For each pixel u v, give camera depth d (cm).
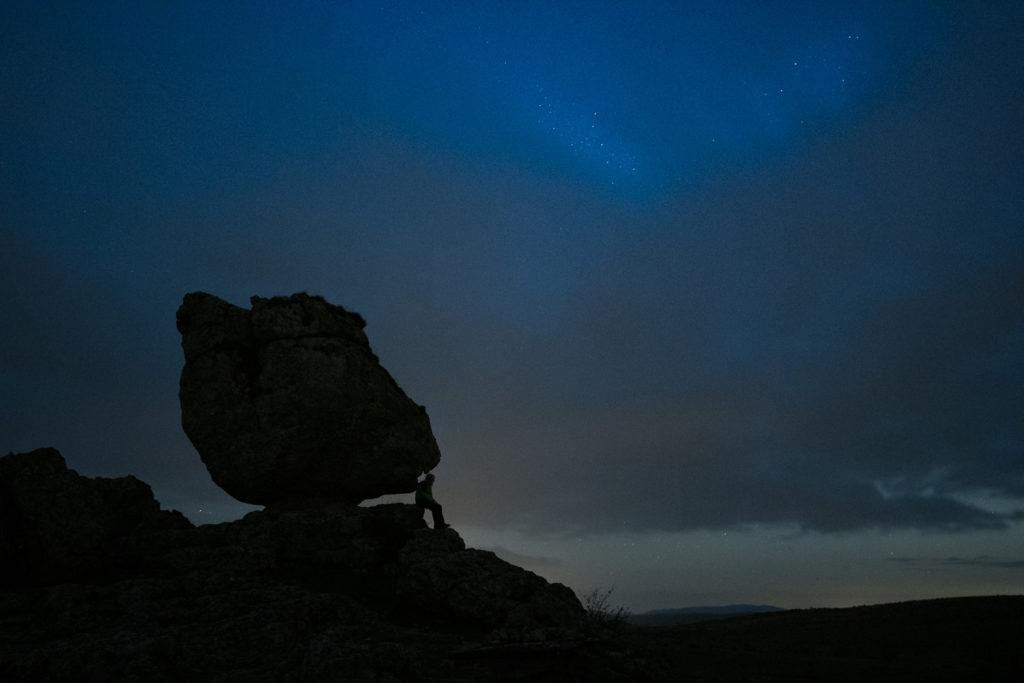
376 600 2022
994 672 2095
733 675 1917
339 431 2656
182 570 2050
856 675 2023
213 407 2639
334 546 2328
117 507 2425
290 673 1251
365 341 2914
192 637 1440
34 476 1972
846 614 4191
